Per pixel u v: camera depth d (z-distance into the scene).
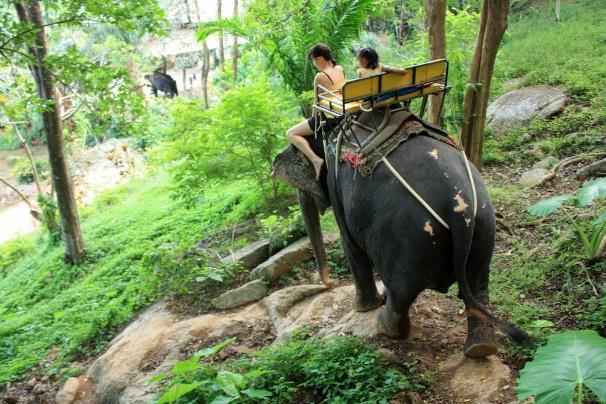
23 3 9.71
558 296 4.98
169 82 22.38
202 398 4.57
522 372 3.45
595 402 3.67
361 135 4.53
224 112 8.61
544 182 7.13
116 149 20.28
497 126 9.17
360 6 9.33
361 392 4.13
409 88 4.42
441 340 4.80
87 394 6.09
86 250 11.51
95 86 9.19
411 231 3.88
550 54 11.10
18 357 7.73
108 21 9.02
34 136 25.56
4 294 11.95
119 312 7.77
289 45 9.72
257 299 6.79
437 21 6.48
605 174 6.77
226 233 9.21
